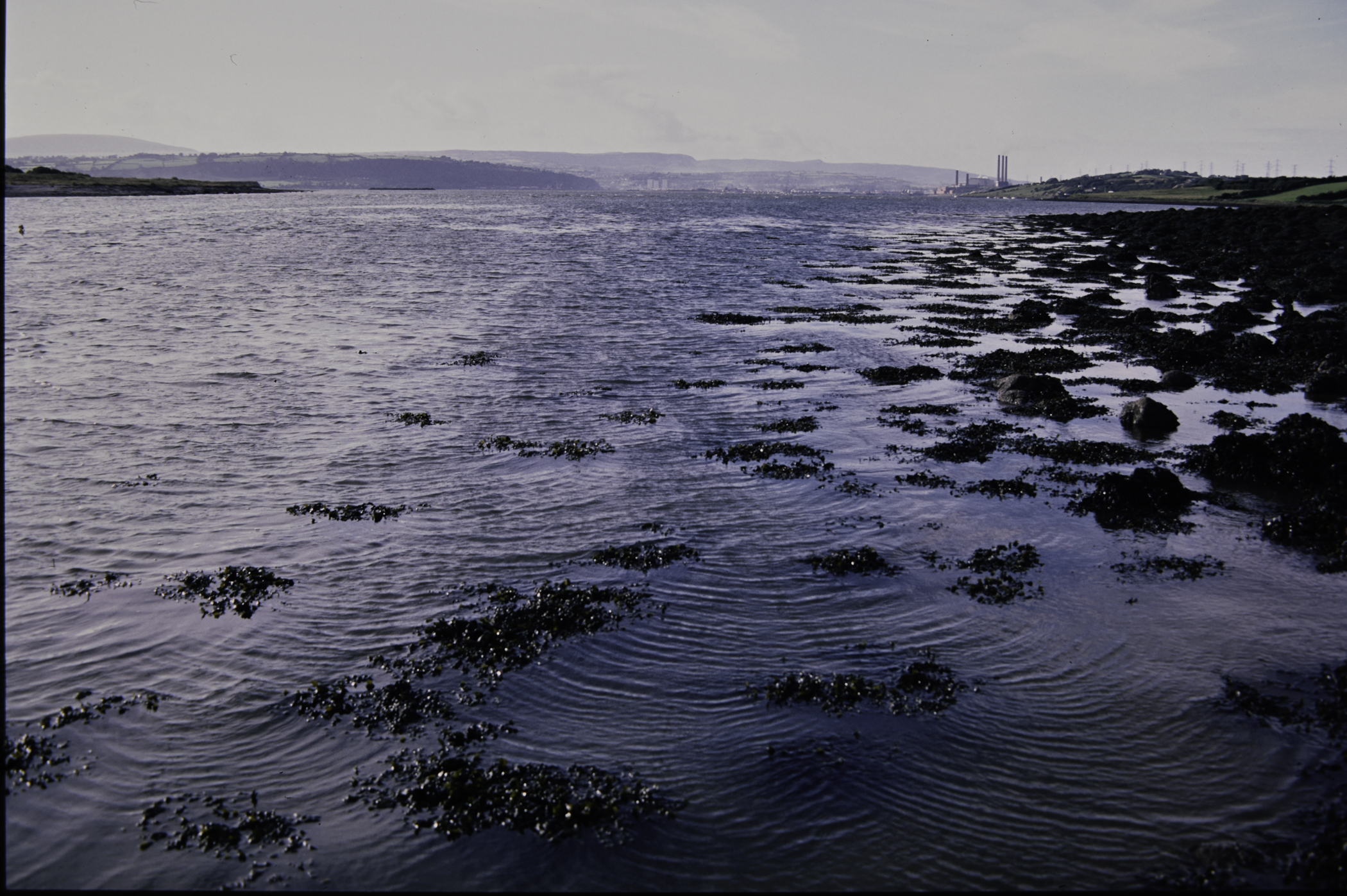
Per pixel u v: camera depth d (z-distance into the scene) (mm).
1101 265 54156
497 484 15586
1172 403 21891
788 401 21812
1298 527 13250
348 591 11469
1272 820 7328
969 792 7691
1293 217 82250
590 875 6832
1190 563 12352
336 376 23797
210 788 7832
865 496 15070
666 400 21828
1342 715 8734
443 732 8555
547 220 112250
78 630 10445
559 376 24234
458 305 36875
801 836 7191
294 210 126312
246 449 17484
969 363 26438
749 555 12578
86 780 7902
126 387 22312
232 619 10727
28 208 117938
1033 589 11562
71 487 15211
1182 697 9102
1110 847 7074
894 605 11133
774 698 9070
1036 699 9086
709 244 74062
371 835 7262
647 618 10727
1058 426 19625
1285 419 17047
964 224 115500
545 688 9281
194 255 58188
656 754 8219
